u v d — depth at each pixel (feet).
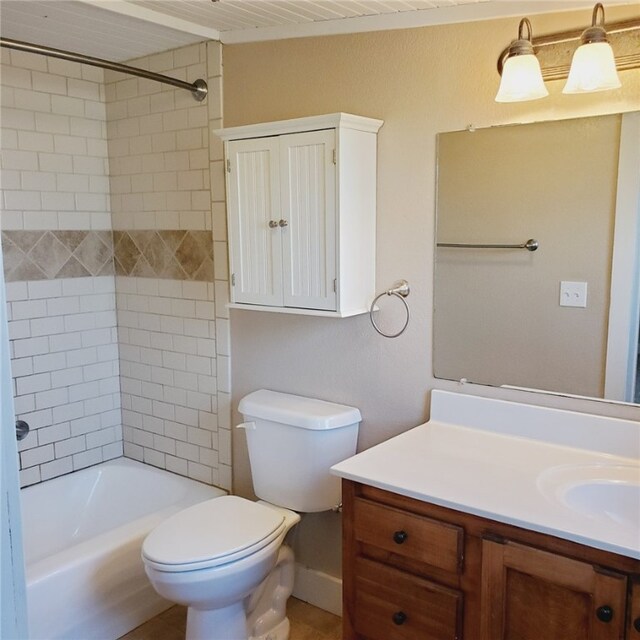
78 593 7.05
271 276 7.10
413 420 6.96
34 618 6.64
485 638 4.90
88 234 9.61
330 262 6.59
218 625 6.56
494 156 6.08
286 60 7.43
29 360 9.03
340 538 7.79
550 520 4.51
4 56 8.43
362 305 6.88
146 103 9.00
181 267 8.98
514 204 6.02
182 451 9.46
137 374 9.91
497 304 6.23
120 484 9.72
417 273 6.72
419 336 6.79
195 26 7.54
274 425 7.34
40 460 9.27
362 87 6.86
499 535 4.75
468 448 5.96
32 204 8.89
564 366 5.91
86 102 9.37
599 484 5.18
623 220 5.46
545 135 5.78
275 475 7.45
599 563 4.31
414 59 6.47
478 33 6.06
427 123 6.46
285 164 6.77
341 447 7.20
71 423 9.62
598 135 5.51
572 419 5.87
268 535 6.48
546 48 5.67
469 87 6.17
